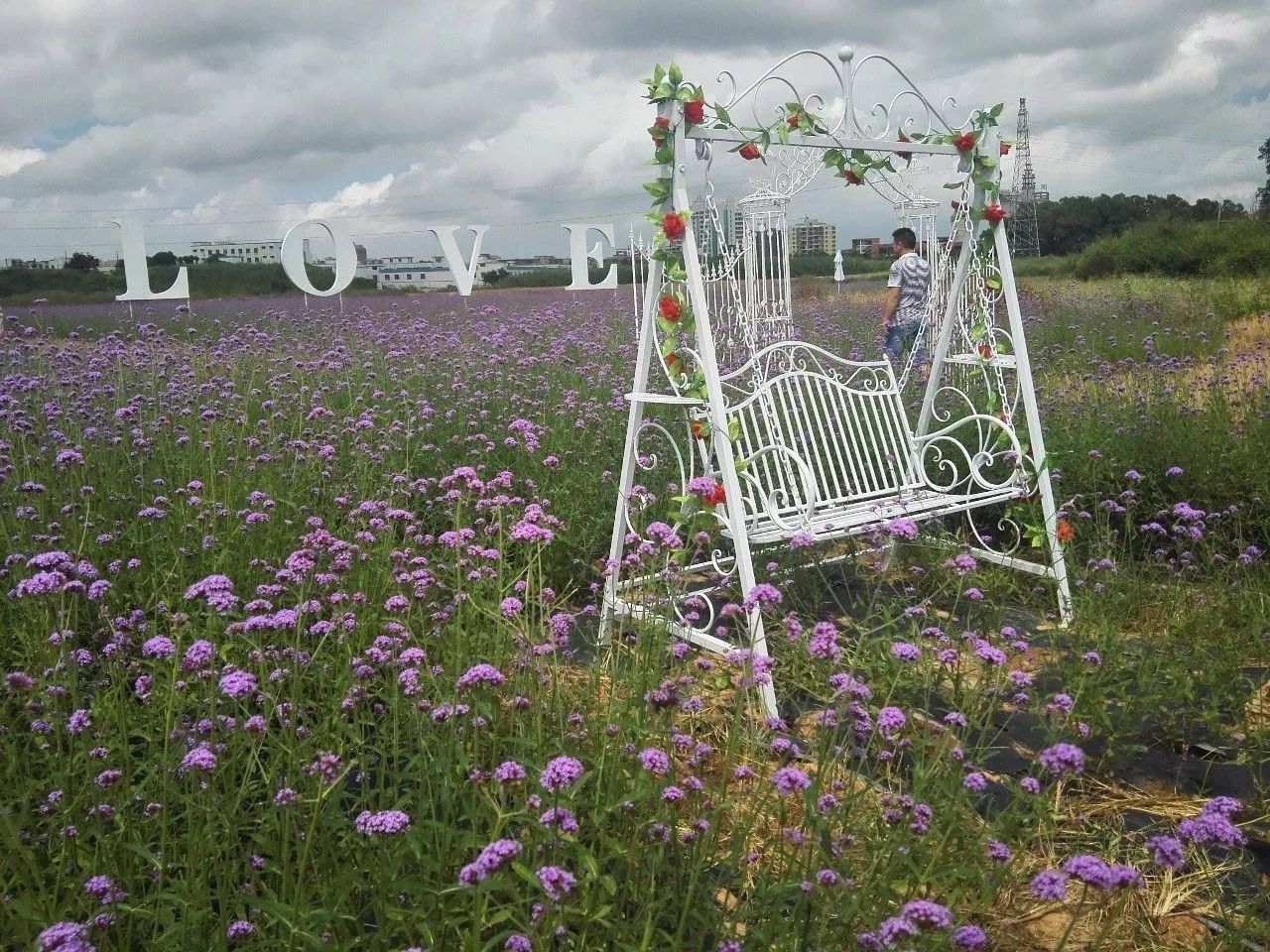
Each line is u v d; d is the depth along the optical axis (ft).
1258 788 9.71
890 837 7.03
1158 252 90.12
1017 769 10.37
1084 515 15.76
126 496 14.12
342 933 6.48
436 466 17.69
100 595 7.99
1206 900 8.46
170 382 21.48
